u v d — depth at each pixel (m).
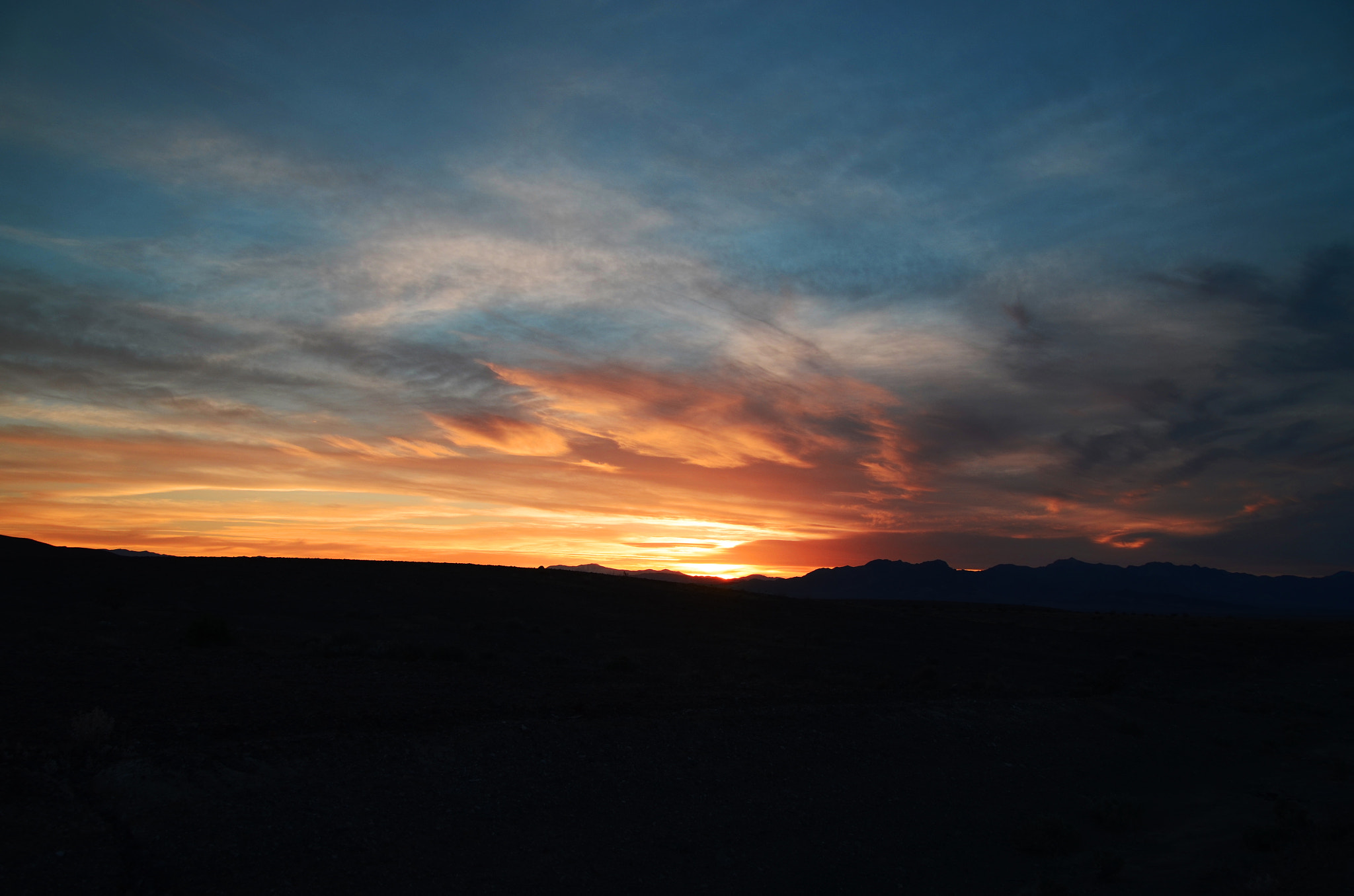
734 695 23.22
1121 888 12.10
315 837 10.24
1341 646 48.53
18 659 19.98
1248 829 14.33
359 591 51.12
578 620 48.12
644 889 10.67
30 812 9.40
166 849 9.24
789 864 12.17
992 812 15.90
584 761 14.55
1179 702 29.34
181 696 16.50
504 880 10.20
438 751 13.68
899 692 27.72
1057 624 59.91
